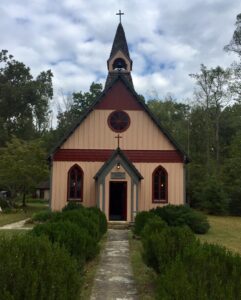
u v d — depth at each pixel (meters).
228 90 55.69
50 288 5.89
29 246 6.68
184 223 22.28
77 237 11.29
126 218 26.11
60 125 68.50
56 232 11.08
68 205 24.50
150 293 10.07
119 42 32.16
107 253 15.79
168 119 76.69
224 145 63.59
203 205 45.12
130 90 28.30
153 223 13.73
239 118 55.03
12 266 5.87
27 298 5.64
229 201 44.44
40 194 68.25
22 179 42.34
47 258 6.46
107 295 9.91
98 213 19.92
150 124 28.14
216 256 7.40
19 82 70.25
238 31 51.72
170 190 27.55
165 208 23.08
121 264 13.59
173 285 6.19
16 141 44.25
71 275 6.61
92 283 11.05
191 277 6.48
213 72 57.19
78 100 69.50
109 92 28.36
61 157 27.62
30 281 5.78
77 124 27.69
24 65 70.62
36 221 26.03
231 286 6.05
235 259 7.16
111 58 31.86
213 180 45.97
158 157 27.83
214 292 5.95
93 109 28.16
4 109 68.25
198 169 53.94
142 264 13.49
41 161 42.84
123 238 20.52
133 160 27.73
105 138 27.95
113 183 28.47
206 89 57.97
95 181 27.27
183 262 7.29
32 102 69.75
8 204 42.66
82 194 27.38
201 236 21.78
